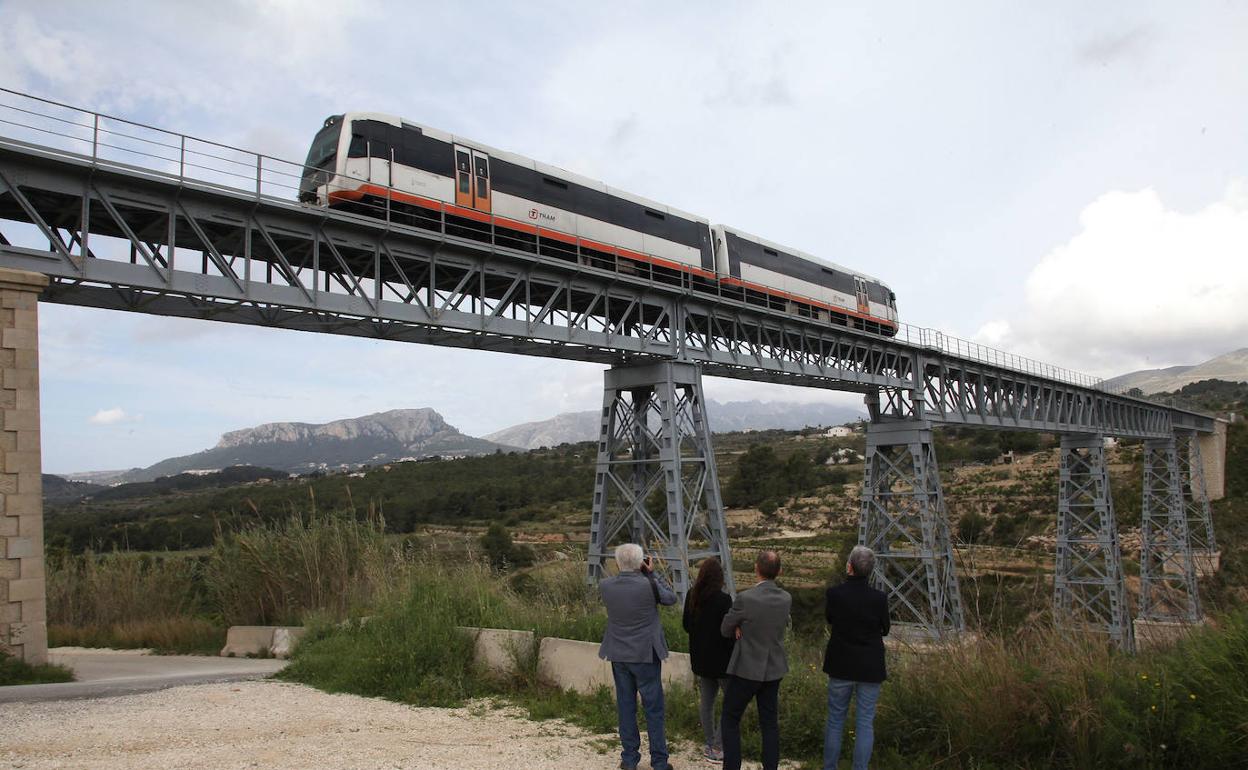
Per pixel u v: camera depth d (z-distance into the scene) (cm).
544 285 2191
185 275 1498
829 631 680
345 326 1812
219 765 659
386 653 1065
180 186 1477
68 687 1000
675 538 2202
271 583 1788
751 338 2908
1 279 1145
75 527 4062
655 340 2388
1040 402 4266
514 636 1049
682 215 2622
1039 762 675
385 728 818
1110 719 654
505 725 843
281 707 912
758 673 640
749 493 7138
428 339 1945
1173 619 846
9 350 1146
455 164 1986
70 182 1396
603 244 2295
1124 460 7694
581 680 969
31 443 1154
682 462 2389
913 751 723
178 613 2092
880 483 3406
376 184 1809
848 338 3203
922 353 3475
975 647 783
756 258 2911
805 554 4734
